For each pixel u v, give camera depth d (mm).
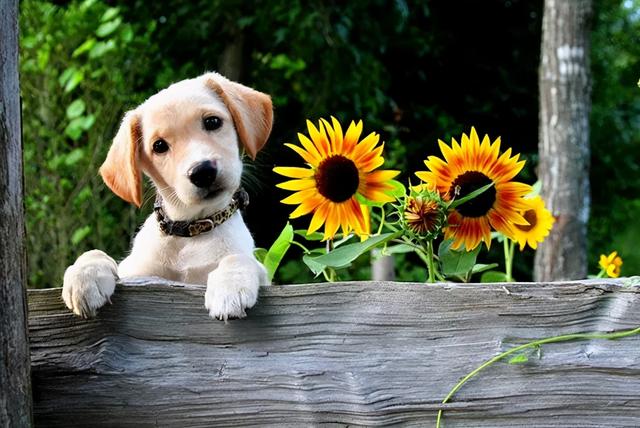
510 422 1158
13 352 1124
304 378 1168
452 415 1160
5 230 1114
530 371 1157
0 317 1113
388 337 1168
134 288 1187
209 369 1177
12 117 1119
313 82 3672
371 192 1276
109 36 2807
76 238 2570
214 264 1366
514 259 3488
